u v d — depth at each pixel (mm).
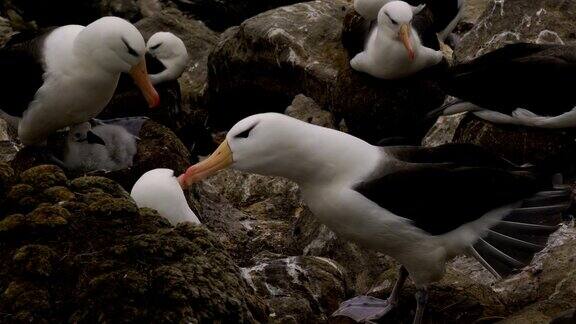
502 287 8977
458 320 8484
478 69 10406
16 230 6684
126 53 10070
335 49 14461
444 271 8422
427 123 12266
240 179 11805
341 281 9305
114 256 6566
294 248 10484
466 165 8383
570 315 7035
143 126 10742
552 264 8953
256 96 15055
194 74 16312
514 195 8156
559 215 8219
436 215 8062
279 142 7875
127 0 17984
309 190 8180
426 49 12211
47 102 10273
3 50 10570
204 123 15195
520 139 10492
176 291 6395
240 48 14961
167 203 7660
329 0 15570
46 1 17719
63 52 10211
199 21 17703
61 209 6758
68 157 10555
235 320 6566
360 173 8062
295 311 8609
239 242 10484
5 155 11812
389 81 12266
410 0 13555
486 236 8227
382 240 8203
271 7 17828
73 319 6359
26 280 6500
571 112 9977
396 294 8742
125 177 10234
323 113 13750
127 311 6348
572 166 10359
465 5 16453
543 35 12102
